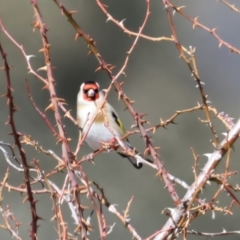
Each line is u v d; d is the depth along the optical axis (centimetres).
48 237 1211
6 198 1237
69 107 1529
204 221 1203
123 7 1614
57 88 1534
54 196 396
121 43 1595
